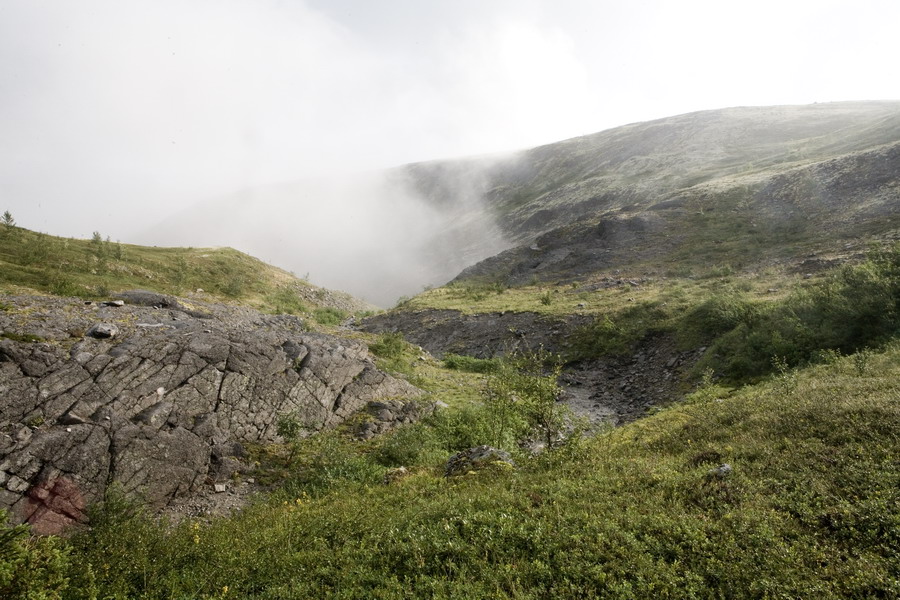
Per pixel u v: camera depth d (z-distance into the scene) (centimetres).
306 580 823
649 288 5003
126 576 831
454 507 1009
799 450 1028
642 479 1052
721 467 1009
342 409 2194
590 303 4878
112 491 1174
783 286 3731
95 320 1828
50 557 707
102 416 1331
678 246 6225
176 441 1440
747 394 1905
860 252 3994
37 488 1110
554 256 7794
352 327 6284
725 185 7706
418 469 1559
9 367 1293
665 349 3500
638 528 827
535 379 1598
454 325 5416
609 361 3716
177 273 5131
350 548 919
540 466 1302
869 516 741
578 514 891
